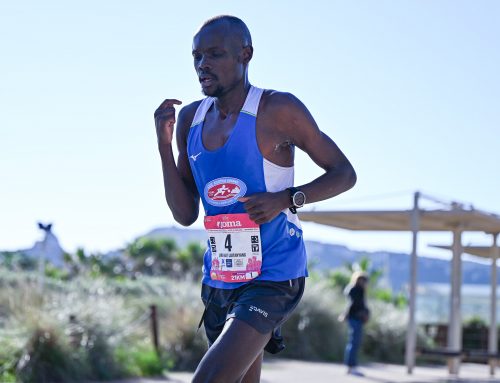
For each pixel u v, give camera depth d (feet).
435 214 70.49
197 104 21.94
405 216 71.15
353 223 75.72
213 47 20.21
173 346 66.69
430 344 94.89
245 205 19.54
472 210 69.31
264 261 20.31
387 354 90.84
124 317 62.03
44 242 66.54
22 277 61.31
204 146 20.89
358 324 68.18
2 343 51.72
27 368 50.72
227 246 20.52
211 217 20.75
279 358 80.48
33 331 51.55
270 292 20.03
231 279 20.51
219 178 20.57
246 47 20.56
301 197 19.79
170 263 160.66
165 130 21.53
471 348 100.78
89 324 55.21
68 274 106.32
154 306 64.08
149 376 57.72
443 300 126.93
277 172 20.54
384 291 125.29
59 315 54.54
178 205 22.03
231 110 20.68
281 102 20.25
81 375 52.70
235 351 18.80
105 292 64.03
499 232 81.00
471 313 112.57
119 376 55.42
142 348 62.64
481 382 65.82
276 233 20.39
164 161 21.77
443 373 76.02
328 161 20.75
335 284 115.65
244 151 20.30
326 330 84.43
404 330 92.17
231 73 20.30
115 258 155.63
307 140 20.51
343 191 20.68
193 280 93.15
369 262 146.51
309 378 60.75
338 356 83.51
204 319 21.53
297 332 82.53
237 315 19.52
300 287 20.75
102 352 55.01
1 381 49.03
